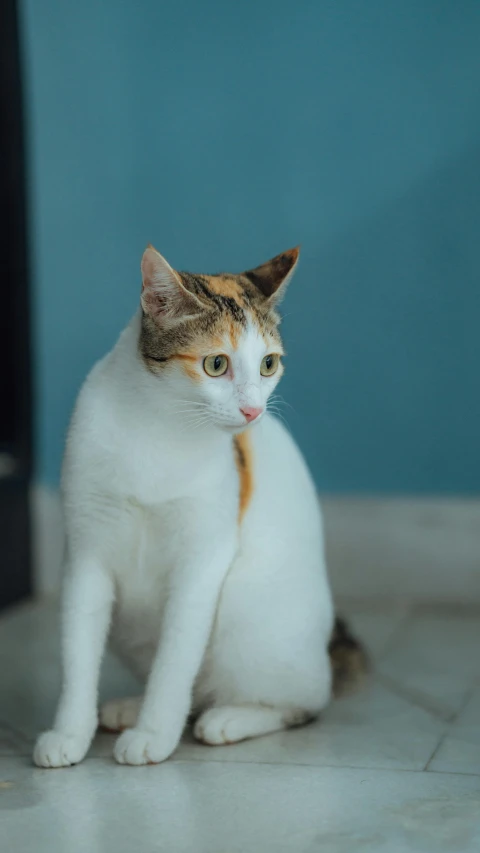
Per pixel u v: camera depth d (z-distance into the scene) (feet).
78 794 5.98
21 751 6.79
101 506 6.44
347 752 6.69
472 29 10.55
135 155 11.18
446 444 11.00
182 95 11.03
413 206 10.84
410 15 10.62
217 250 11.18
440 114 10.69
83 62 11.13
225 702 7.10
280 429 7.53
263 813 5.71
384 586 11.14
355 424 11.14
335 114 10.85
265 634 6.80
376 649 9.36
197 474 6.33
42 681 8.46
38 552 11.53
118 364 6.43
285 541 6.95
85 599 6.59
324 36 10.77
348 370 11.09
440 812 5.72
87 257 11.35
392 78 10.73
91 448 6.32
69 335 11.47
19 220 11.20
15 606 11.10
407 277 10.92
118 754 6.45
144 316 6.30
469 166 10.70
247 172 11.05
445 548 10.98
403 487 11.12
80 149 11.23
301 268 11.04
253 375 6.16
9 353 11.25
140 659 7.25
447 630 10.03
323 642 7.10
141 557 6.62
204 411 6.14
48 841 5.38
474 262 10.79
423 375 10.98
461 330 10.88
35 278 11.43
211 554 6.53
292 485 7.23
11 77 11.05
